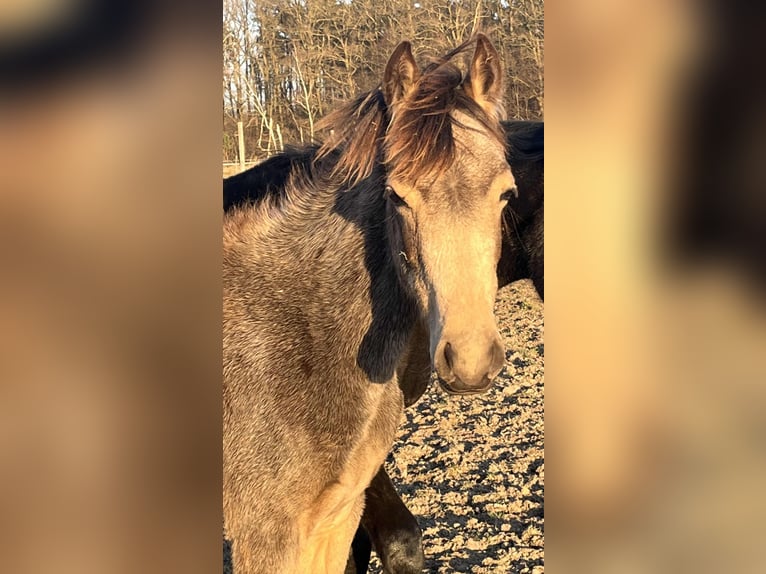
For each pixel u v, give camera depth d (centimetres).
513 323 618
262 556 217
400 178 190
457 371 176
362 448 225
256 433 218
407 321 222
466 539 354
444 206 186
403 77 205
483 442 461
